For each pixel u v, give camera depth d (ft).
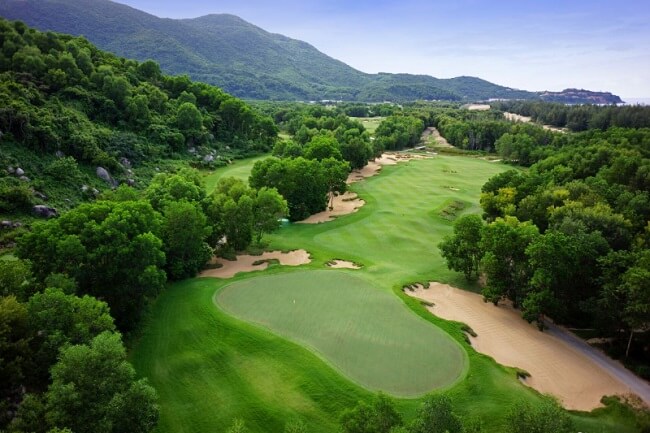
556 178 322.55
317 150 394.52
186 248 203.10
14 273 123.75
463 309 191.01
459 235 217.97
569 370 156.35
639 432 125.59
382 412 88.17
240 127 561.02
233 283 193.57
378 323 160.56
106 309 125.80
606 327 177.47
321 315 163.53
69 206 269.64
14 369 99.91
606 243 195.52
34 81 366.63
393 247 261.85
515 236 196.34
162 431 109.50
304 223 308.19
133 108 420.36
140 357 137.80
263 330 148.77
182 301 175.01
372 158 528.63
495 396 125.90
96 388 95.25
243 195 240.12
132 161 370.73
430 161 540.52
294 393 120.47
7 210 238.48
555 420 88.17
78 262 147.02
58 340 107.55
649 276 156.76
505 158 557.74
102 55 518.78
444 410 84.64
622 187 281.54
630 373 159.12
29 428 91.66
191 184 246.68
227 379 127.65
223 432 109.19
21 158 280.92
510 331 177.37
